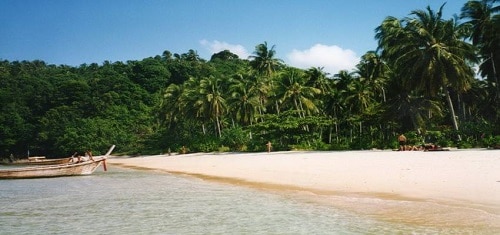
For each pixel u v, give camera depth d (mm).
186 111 75438
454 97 60656
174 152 77500
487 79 54250
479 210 10883
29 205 16203
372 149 45344
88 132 91312
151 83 125500
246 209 13492
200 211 13422
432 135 44875
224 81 73875
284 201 14812
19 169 30922
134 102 111812
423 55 43250
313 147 52344
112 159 73750
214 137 69812
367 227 10062
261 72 75688
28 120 104688
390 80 51750
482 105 62250
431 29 43719
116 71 133250
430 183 15562
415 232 9273
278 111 63406
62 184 26047
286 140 57625
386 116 50844
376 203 13070
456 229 9289
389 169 20922
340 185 17500
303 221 11195
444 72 42000
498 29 44438
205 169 32750
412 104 50344
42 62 170125
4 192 21531
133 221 12078
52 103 108500
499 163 20266
